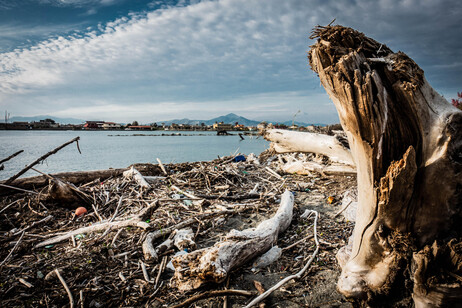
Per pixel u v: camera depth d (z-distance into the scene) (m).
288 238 4.36
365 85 1.66
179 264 3.07
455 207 1.82
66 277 3.19
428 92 1.79
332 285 3.04
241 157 11.08
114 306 2.79
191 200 6.06
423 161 1.79
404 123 1.81
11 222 4.79
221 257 3.07
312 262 3.56
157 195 6.39
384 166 1.90
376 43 1.94
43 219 4.95
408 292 2.00
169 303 2.84
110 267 3.46
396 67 1.73
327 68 1.78
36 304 2.75
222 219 5.05
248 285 3.11
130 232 4.41
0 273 3.26
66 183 5.62
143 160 14.20
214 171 8.30
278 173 9.18
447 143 1.71
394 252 1.96
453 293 1.66
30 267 3.39
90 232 4.40
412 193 1.83
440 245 1.77
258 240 3.58
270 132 10.22
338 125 12.73
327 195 6.64
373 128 1.78
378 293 2.07
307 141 9.02
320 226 4.75
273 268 3.45
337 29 1.83
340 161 8.10
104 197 6.16
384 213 1.92
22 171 5.68
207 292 2.78
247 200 6.23
